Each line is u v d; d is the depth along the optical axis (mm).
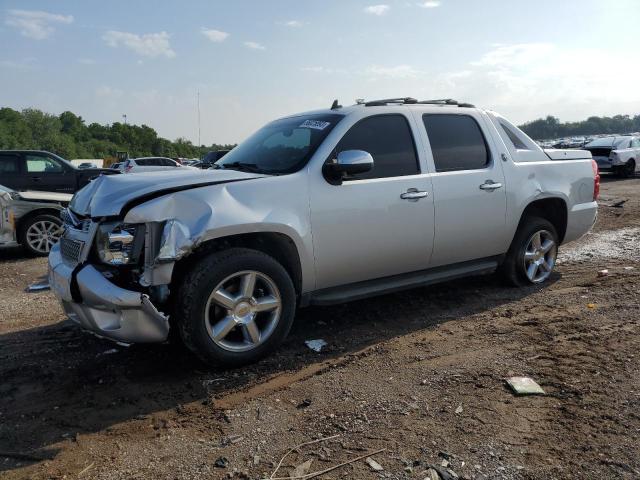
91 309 3562
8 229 8070
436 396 3303
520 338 4238
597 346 3996
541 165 5719
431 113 5012
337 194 4195
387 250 4523
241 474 2578
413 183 4637
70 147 100562
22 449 2855
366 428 2953
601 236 8969
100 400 3398
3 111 108000
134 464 2697
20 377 3748
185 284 3529
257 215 3744
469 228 5051
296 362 3924
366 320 4832
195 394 3451
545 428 2908
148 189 3602
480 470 2555
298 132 4602
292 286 3969
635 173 22984
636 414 3018
